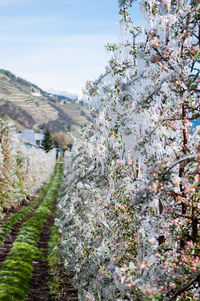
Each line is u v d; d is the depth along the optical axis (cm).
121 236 466
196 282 295
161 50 326
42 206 2394
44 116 18812
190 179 290
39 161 3494
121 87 413
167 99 362
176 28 330
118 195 496
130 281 274
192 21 326
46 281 936
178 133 367
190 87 310
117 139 498
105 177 537
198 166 276
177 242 345
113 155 514
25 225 1677
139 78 401
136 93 405
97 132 571
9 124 1714
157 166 277
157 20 331
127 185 450
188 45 338
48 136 7788
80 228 691
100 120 535
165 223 336
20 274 968
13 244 1294
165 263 283
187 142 367
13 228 1592
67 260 793
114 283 411
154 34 328
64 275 973
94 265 532
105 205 508
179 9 322
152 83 368
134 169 432
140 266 269
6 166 1708
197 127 359
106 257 480
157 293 261
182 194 316
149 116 358
